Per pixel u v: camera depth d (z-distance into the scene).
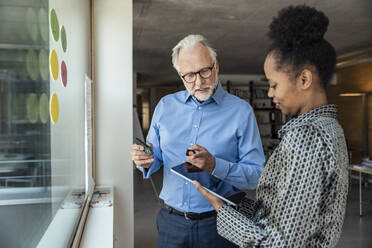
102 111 2.69
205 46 1.59
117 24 2.68
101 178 2.70
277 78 0.83
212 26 5.30
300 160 0.76
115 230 2.72
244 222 0.88
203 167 1.47
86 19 2.34
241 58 8.27
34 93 0.90
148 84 14.45
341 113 8.34
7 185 0.70
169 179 1.71
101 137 2.69
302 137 0.78
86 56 2.30
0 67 0.66
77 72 1.75
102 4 2.66
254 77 11.38
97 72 2.67
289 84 0.81
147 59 8.38
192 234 1.62
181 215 1.65
